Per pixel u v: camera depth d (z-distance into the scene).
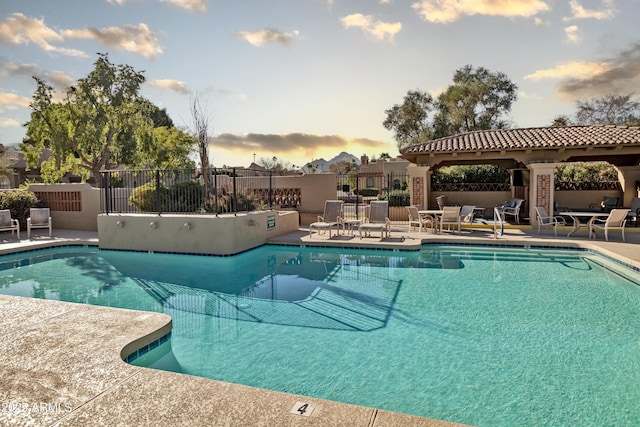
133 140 29.22
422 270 8.95
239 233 10.68
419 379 4.00
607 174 17.05
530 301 6.56
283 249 11.64
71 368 3.40
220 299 6.82
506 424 3.24
